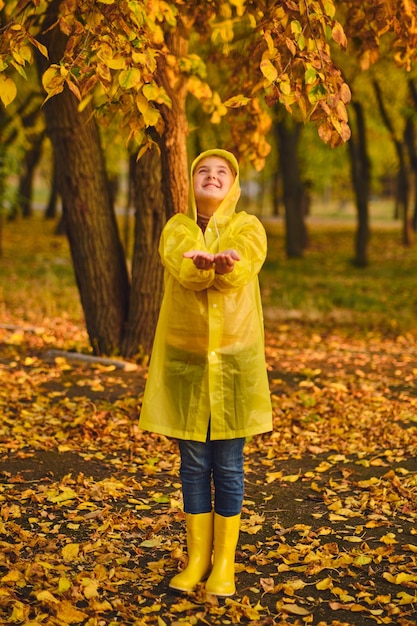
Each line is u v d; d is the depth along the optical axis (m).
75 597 3.40
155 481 5.14
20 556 3.87
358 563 3.83
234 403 3.39
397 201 42.44
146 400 3.46
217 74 10.17
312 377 8.32
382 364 9.45
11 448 5.68
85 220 8.36
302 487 5.11
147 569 3.78
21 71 3.94
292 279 19.84
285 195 24.55
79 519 4.38
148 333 8.47
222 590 3.47
